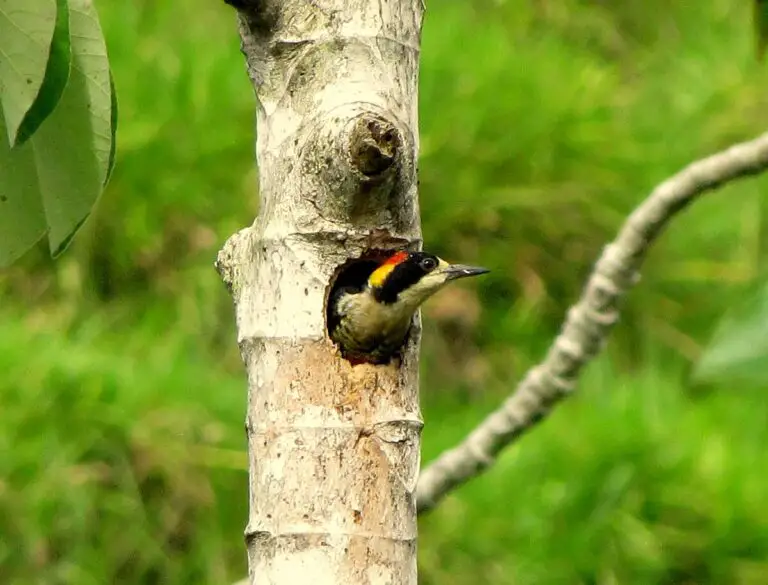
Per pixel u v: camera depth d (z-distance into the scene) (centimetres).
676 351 1452
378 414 528
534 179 1478
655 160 1538
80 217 498
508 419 748
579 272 1466
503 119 1485
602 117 1534
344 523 508
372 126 501
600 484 1244
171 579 1195
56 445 1217
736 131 1596
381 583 507
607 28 1738
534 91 1518
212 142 1423
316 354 523
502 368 1411
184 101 1439
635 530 1230
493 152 1473
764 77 1655
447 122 1473
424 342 1416
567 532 1228
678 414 1345
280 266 524
